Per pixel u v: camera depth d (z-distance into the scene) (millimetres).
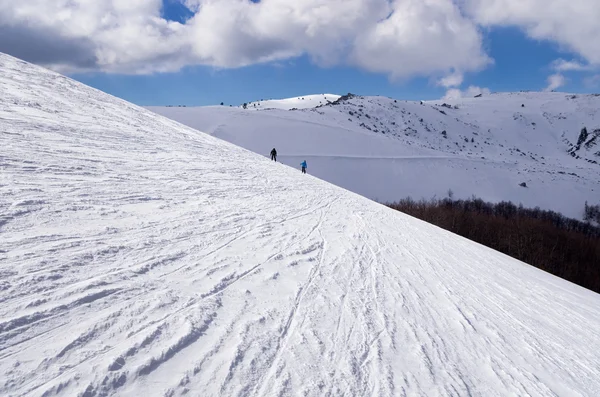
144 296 3191
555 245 40250
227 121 121938
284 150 108062
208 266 4289
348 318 3910
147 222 5293
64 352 2256
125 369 2240
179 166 10727
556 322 6539
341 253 6516
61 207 4902
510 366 3977
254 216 7484
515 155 190625
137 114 19859
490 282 8141
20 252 3408
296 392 2453
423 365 3361
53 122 10930
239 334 2990
